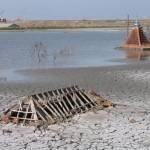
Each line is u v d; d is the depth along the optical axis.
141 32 72.12
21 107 21.08
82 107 23.34
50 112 21.47
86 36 122.69
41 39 106.00
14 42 93.06
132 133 18.88
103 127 19.86
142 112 22.91
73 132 19.06
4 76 37.12
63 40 100.81
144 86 31.30
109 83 32.84
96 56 57.62
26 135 18.64
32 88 30.97
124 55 59.66
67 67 43.53
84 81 34.00
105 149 16.69
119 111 23.17
